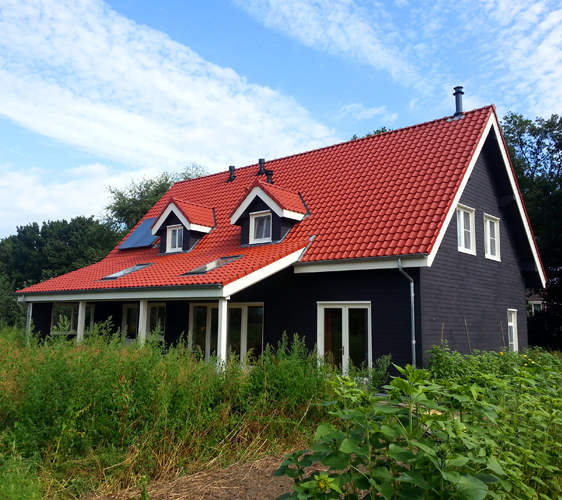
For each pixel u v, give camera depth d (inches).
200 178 901.8
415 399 142.3
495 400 187.5
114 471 237.5
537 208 1098.7
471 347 538.0
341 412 148.8
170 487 235.3
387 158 612.7
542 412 175.6
